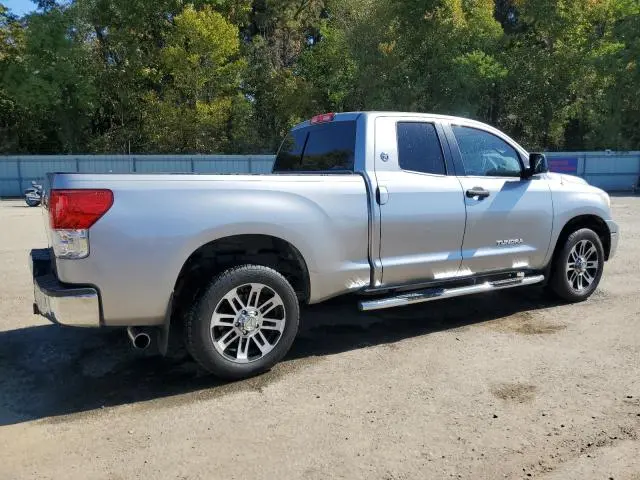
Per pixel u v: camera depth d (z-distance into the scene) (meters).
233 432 3.40
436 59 33.38
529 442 3.24
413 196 4.77
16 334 5.31
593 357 4.51
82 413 3.70
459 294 5.11
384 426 3.45
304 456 3.12
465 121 5.36
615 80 33.00
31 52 32.75
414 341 5.00
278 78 37.03
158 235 3.76
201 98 34.53
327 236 4.37
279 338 4.27
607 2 33.28
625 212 17.36
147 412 3.69
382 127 4.81
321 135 5.21
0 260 9.07
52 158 29.97
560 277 5.98
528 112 36.34
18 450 3.23
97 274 3.63
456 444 3.23
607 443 3.21
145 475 2.96
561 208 5.83
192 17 32.12
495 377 4.15
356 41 33.75
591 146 35.88
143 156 30.62
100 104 35.59
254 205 4.06
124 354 4.77
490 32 34.56
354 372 4.30
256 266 4.11
